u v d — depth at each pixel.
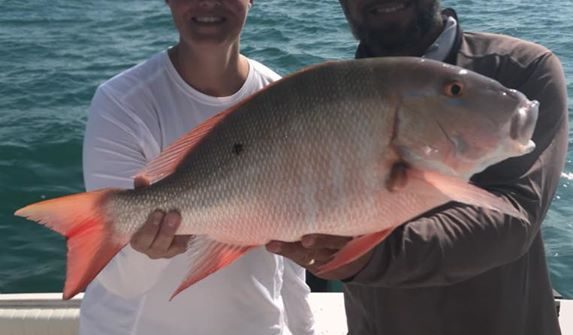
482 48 2.16
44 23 14.39
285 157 1.72
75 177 6.58
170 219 1.82
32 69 10.62
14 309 3.28
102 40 12.82
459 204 1.87
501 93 1.67
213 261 1.83
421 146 1.65
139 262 2.15
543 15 14.07
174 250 1.90
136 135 2.29
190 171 1.83
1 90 9.41
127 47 12.23
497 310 2.17
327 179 1.69
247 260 2.46
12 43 12.47
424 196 1.63
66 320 3.22
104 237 1.86
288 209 1.73
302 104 1.72
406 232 1.76
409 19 2.24
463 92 1.66
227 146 1.79
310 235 1.72
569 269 4.82
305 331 2.88
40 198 6.14
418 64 1.69
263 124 1.75
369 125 1.67
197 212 1.82
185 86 2.38
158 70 2.39
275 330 2.57
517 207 1.83
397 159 1.65
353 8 2.33
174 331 2.44
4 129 7.72
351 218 1.69
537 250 2.29
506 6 15.16
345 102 1.68
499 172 1.88
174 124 2.36
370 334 2.46
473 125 1.65
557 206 5.70
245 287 2.47
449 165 1.67
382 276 1.75
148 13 15.35
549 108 1.98
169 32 13.45
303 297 2.84
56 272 5.00
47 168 6.73
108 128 2.27
